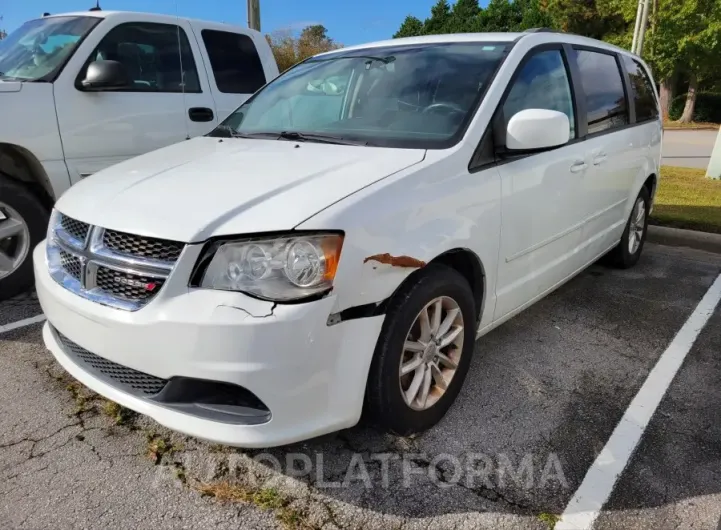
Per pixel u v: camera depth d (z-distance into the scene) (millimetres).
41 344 3523
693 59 27156
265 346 2016
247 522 2188
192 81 5227
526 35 3455
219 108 5398
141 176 2668
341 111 3350
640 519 2223
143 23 4938
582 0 31141
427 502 2297
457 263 2861
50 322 2648
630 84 4727
